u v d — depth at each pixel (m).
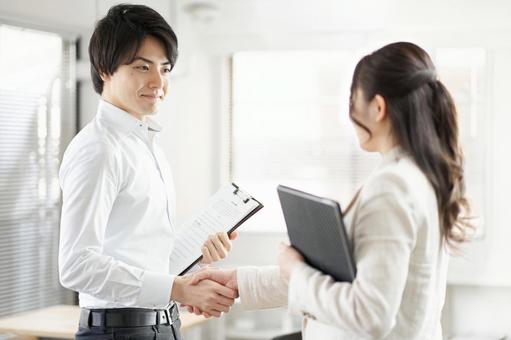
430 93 1.30
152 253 1.84
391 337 1.27
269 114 4.16
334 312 1.21
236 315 4.15
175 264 1.96
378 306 1.16
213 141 4.14
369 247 1.20
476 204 3.77
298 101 4.11
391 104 1.28
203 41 4.05
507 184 3.74
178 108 4.02
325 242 1.25
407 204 1.21
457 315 3.80
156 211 1.85
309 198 1.23
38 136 3.50
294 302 1.29
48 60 3.54
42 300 3.54
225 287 1.72
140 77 1.79
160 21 1.80
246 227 4.14
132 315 1.80
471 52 3.78
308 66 4.09
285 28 3.92
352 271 1.22
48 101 3.54
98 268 1.66
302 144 4.11
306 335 1.42
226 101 4.17
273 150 4.15
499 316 3.74
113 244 1.78
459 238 1.37
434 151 1.28
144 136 1.85
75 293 3.71
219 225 1.98
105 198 1.70
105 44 1.79
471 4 3.68
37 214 3.50
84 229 1.67
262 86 4.16
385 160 1.31
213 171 4.15
